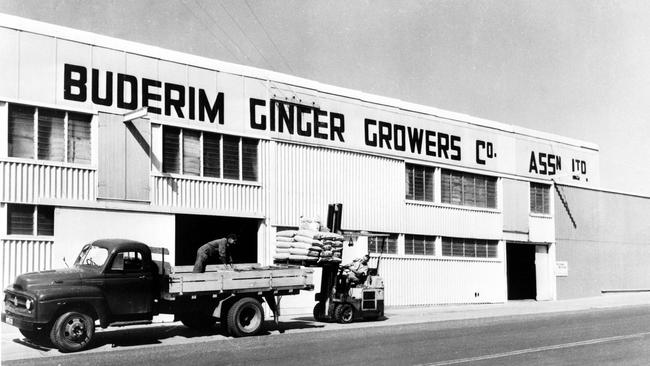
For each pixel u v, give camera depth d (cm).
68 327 1334
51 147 1870
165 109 2105
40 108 1856
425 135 2995
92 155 1941
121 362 1205
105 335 1602
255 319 1614
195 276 1516
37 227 1833
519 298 3588
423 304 2898
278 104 2425
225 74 2270
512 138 3453
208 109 2211
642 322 2064
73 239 1867
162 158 2088
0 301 1741
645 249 4222
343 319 1967
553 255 3597
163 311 1501
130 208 1988
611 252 3972
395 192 2828
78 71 1925
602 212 3950
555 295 3566
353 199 2652
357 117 2709
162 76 2105
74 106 1908
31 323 1325
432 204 2995
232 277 1584
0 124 1784
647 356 1374
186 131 2164
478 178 3266
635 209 4184
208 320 1683
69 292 1348
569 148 3809
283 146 2430
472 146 3225
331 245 1939
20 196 1797
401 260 2822
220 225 2283
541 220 3566
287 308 2347
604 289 3891
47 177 1847
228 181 2247
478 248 3225
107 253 1432
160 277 1491
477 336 1670
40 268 1819
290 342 1487
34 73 1842
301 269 1728
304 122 2511
